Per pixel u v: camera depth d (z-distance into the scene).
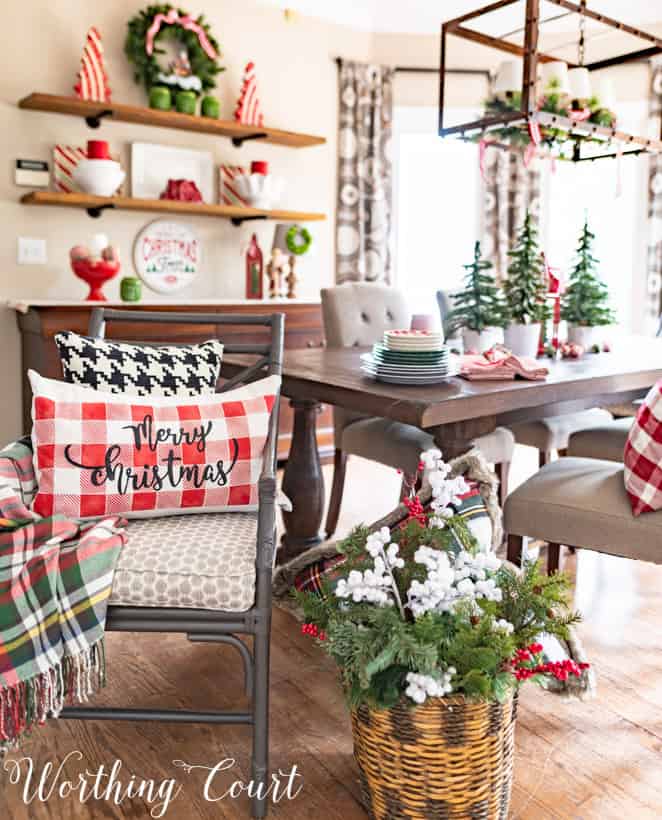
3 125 3.62
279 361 1.96
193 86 3.96
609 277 5.15
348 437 2.81
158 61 3.96
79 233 3.89
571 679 1.77
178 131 4.12
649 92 4.73
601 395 2.46
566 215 5.23
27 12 3.62
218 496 1.63
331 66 4.69
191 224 4.24
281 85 4.50
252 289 4.30
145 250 4.09
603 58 4.84
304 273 4.75
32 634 1.35
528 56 2.71
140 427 1.60
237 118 4.20
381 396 1.90
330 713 1.79
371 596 1.30
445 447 1.93
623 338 3.48
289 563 2.12
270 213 4.18
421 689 1.22
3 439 3.77
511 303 2.66
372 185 4.83
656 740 1.69
